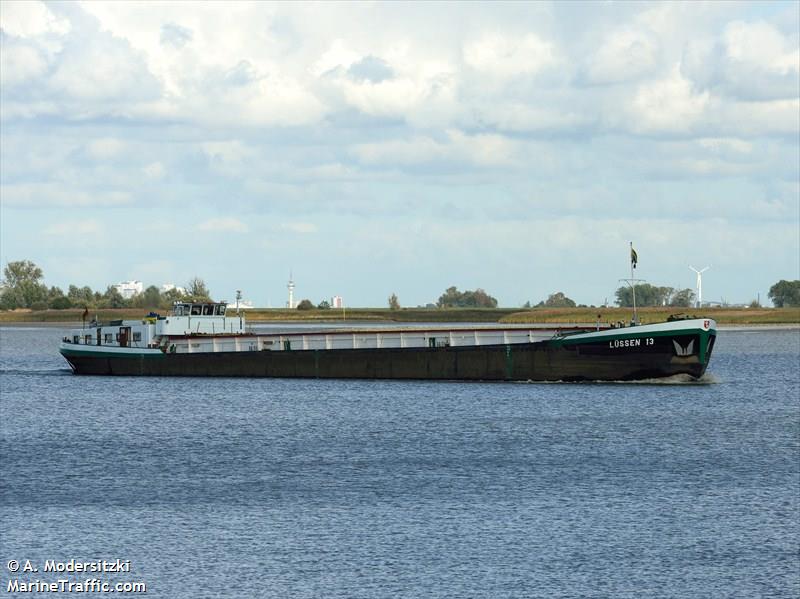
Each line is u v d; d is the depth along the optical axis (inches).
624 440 5152.6
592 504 3740.2
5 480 4242.1
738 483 4116.6
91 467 4544.8
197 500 3838.6
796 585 2881.4
